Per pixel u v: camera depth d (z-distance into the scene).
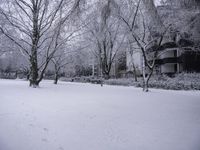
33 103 9.63
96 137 5.08
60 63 30.77
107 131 5.53
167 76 29.38
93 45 31.33
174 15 17.92
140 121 6.54
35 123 6.20
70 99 11.19
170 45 29.53
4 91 15.17
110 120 6.62
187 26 19.00
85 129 5.69
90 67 46.72
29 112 7.63
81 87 22.58
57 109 8.26
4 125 5.95
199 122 6.46
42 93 14.13
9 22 19.47
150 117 7.08
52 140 4.86
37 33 20.19
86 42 27.56
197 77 25.28
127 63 44.69
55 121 6.44
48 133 5.33
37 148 4.40
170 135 5.24
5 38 20.97
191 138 5.02
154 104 9.85
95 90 18.09
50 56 20.64
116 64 50.59
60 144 4.63
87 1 8.60
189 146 4.54
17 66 50.19
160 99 11.89
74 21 9.08
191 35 20.91
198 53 26.19
